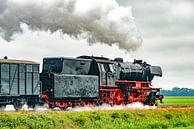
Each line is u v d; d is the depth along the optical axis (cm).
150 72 4369
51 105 3356
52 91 3331
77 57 3881
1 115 2562
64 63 3506
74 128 2755
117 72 3994
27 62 3180
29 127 2564
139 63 4397
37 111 2986
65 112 2925
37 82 3225
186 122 3519
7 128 2458
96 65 3788
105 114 3156
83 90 3584
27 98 3188
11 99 3094
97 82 3734
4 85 3020
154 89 4378
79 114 2961
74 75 3509
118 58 4159
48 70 3538
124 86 4062
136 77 4225
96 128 2856
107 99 3850
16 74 3095
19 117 2594
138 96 4197
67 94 3431
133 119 3281
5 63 3030
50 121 2684
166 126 3297
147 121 3319
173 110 3828
